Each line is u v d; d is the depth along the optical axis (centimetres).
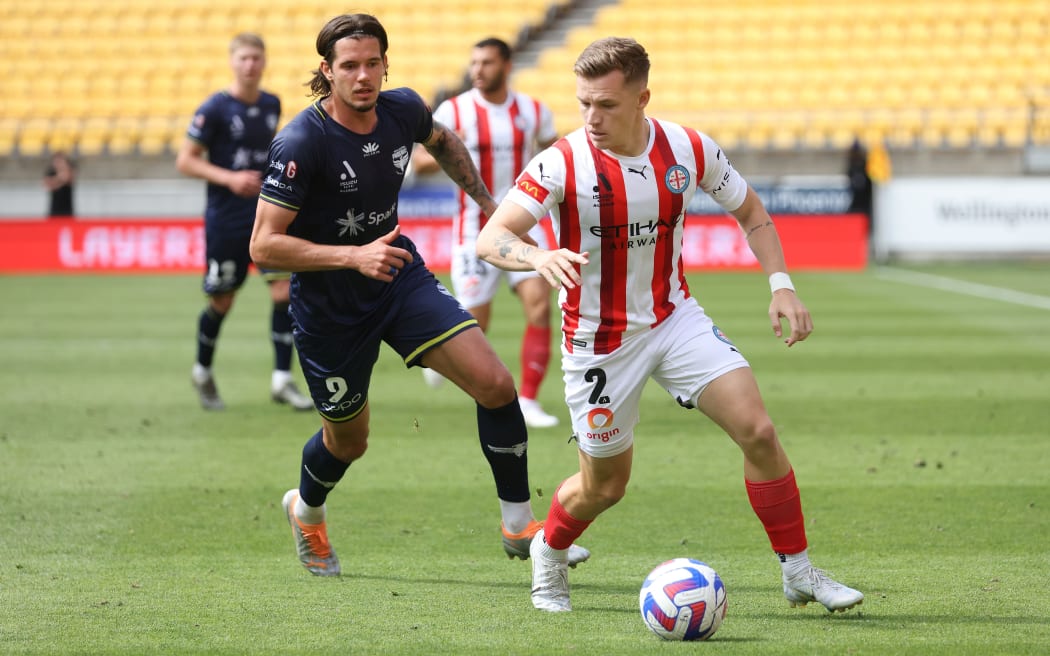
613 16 8419
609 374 1458
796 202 6962
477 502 2109
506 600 1562
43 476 2284
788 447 2533
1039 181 6975
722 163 1471
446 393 3291
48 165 7762
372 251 1471
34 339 4353
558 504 1505
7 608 1519
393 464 2412
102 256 7025
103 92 8144
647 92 1389
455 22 8362
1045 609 1495
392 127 1580
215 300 2942
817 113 7619
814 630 1419
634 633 1416
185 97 8112
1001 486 2178
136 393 3262
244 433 2714
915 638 1386
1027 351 3894
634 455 2475
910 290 5762
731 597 1567
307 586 1623
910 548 1794
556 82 7894
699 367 1433
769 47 8169
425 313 1583
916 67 7956
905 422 2791
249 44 2909
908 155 7394
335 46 1486
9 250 7038
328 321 1577
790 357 3847
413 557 1778
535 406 2859
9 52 8375
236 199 2880
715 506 2059
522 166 2898
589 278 1438
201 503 2088
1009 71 7894
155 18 8581
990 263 6981
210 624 1455
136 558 1756
